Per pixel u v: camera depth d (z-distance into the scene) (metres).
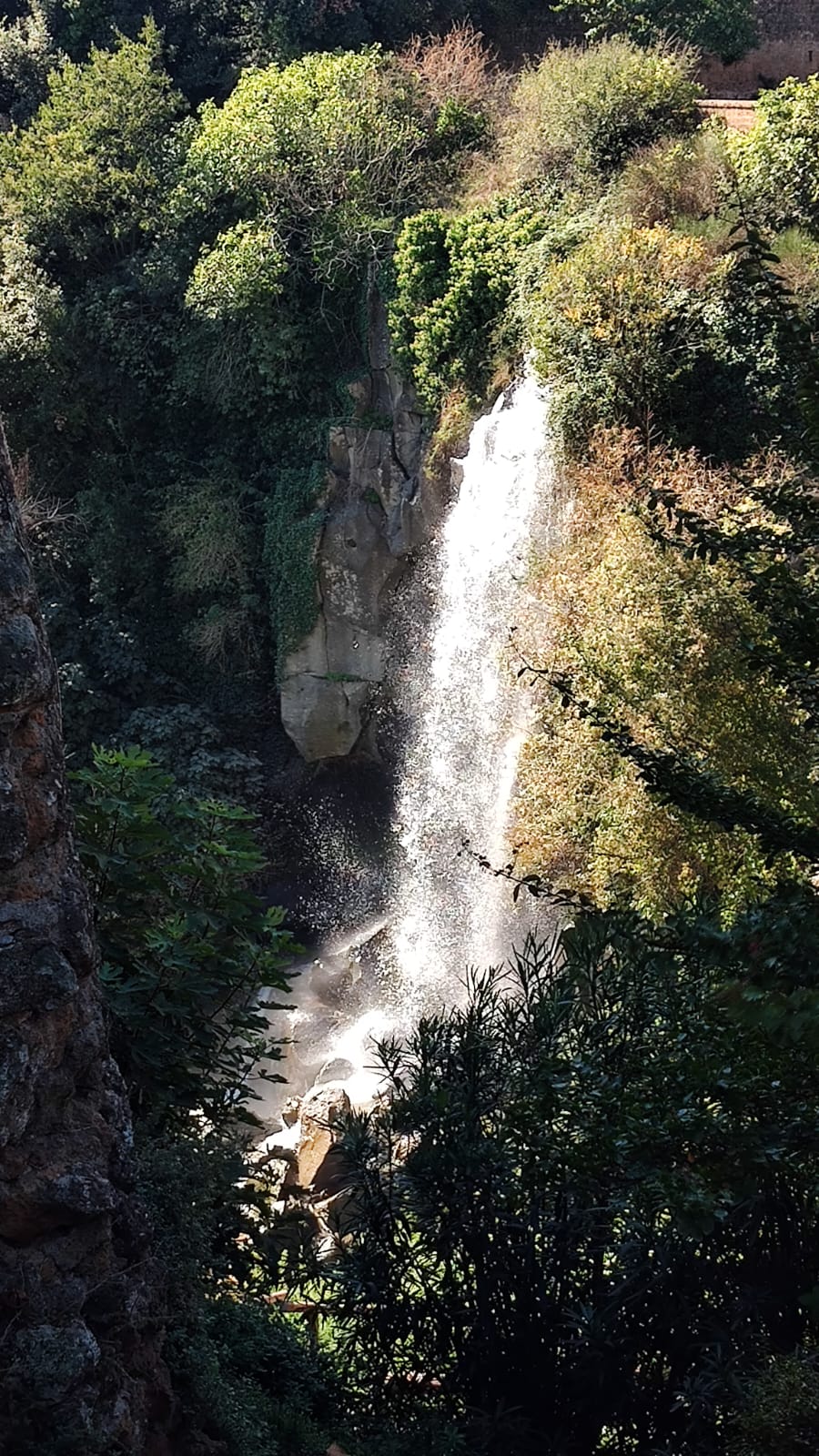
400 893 18.94
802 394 4.13
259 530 21.98
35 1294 2.99
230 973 4.76
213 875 4.87
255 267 21.00
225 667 22.09
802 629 4.04
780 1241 4.09
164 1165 3.77
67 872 3.24
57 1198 3.03
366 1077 13.07
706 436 15.02
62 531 22.53
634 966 4.08
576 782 10.52
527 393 16.72
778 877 4.04
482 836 15.84
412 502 19.73
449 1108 4.34
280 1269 4.83
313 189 21.66
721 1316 4.10
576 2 27.03
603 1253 4.32
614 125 19.44
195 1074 4.80
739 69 27.47
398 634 20.36
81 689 21.23
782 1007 2.93
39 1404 2.84
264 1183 5.21
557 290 15.65
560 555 12.35
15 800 3.05
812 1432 3.39
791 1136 3.21
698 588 9.52
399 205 21.84
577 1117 3.47
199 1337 3.64
